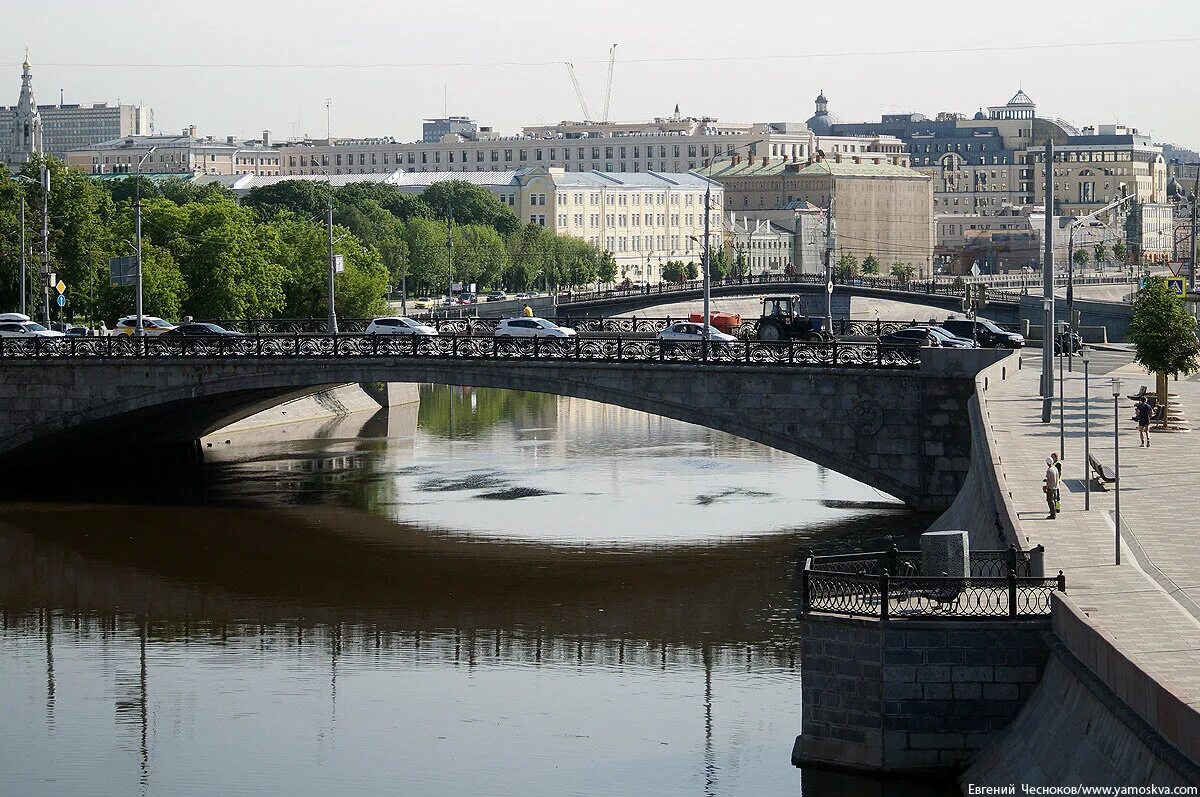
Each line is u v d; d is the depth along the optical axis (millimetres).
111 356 162750
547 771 78750
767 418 145125
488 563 128750
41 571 128500
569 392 150750
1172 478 100875
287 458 188875
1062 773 58406
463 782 77812
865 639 67125
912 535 134000
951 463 141500
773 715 86750
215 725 88500
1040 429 124375
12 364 164625
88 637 108688
